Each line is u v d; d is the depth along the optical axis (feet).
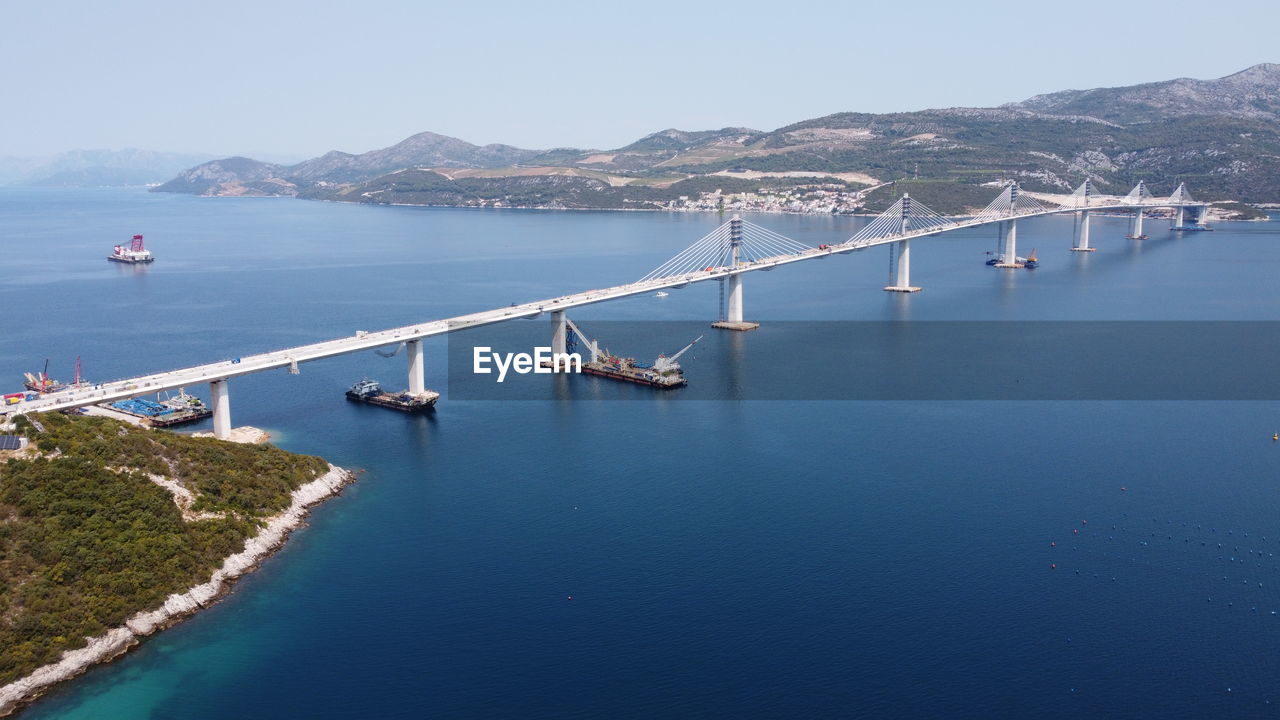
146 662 330.95
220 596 373.20
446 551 411.13
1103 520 441.68
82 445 411.34
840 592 376.27
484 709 308.19
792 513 450.30
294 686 318.65
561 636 346.74
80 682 319.68
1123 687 319.06
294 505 447.01
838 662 331.16
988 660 332.60
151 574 362.74
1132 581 385.50
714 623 354.95
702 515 447.83
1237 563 400.88
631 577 388.16
